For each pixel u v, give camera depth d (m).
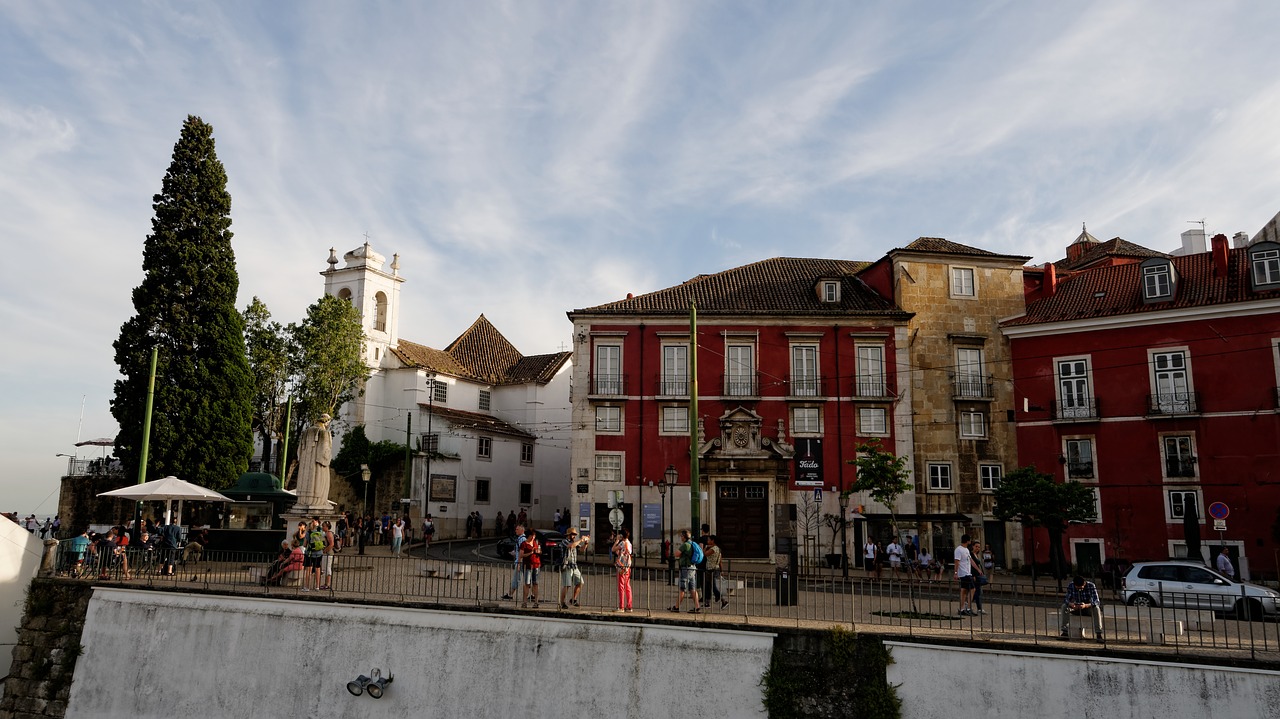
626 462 35.34
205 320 34.81
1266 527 28.81
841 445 34.97
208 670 17.00
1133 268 35.09
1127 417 31.88
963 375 35.84
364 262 49.47
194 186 35.06
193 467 33.56
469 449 45.56
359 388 47.03
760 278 39.69
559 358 54.31
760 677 14.15
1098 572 31.64
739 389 35.66
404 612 16.09
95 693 17.66
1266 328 29.67
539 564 16.08
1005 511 27.34
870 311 35.59
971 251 37.12
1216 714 12.38
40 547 19.80
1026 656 13.27
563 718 14.83
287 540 19.72
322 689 16.16
